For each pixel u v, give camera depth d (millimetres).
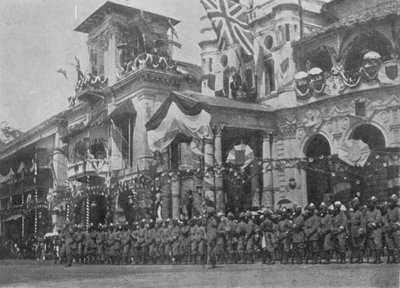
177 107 31281
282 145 33812
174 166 34688
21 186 46375
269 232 20984
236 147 30484
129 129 38188
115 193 35562
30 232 46000
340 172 28750
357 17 30750
